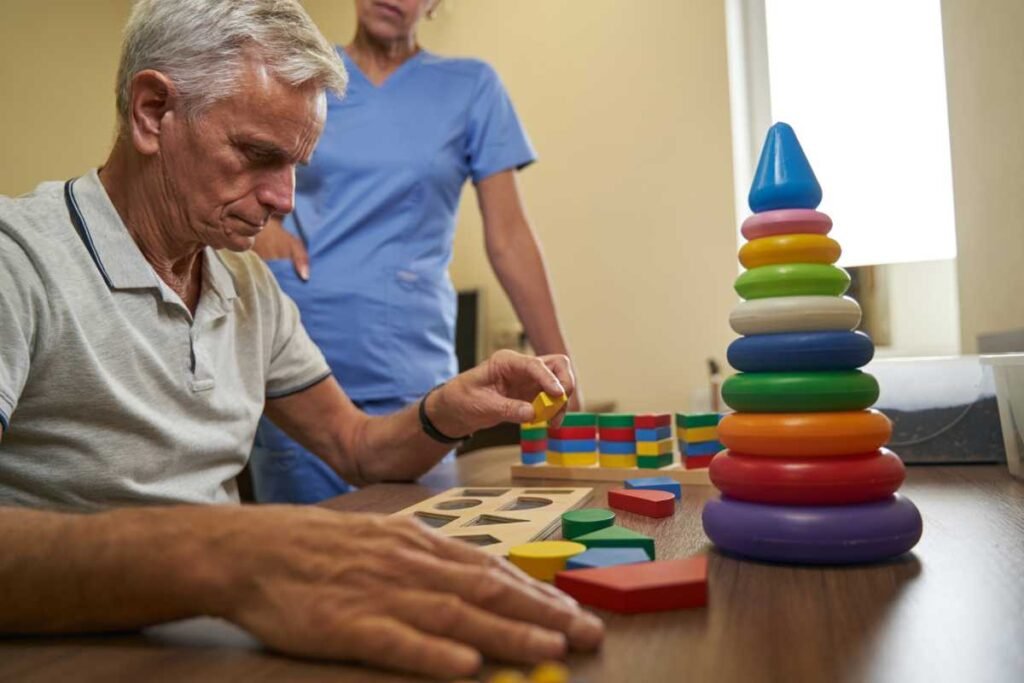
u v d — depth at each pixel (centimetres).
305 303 146
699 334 240
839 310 61
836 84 245
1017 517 73
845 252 245
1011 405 94
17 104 236
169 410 91
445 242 155
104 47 262
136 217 87
